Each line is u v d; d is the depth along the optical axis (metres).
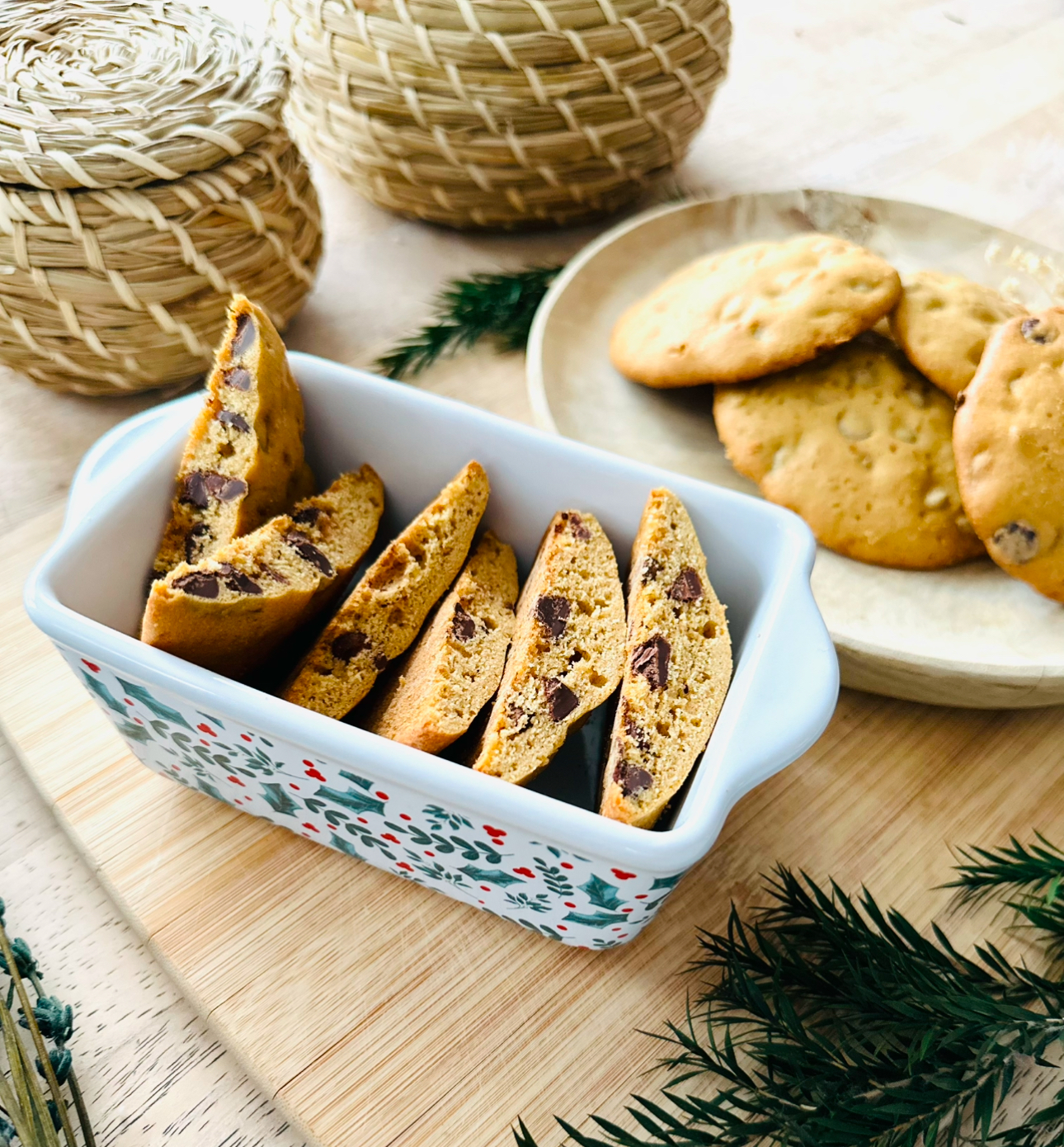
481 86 0.51
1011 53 0.72
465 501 0.39
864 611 0.44
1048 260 0.52
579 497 0.40
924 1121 0.35
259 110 0.46
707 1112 0.35
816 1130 0.35
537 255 0.58
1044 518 0.43
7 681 0.43
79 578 0.36
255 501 0.39
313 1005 0.38
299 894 0.40
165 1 0.50
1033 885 0.40
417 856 0.37
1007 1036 0.37
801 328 0.46
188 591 0.35
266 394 0.39
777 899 0.40
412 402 0.40
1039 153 0.64
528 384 0.48
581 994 0.39
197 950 0.39
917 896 0.40
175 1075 0.37
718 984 0.39
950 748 0.43
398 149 0.53
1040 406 0.44
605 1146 0.35
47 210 0.44
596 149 0.53
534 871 0.35
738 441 0.46
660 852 0.33
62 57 0.47
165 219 0.45
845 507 0.45
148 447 0.39
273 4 0.54
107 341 0.47
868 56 0.72
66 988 0.39
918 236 0.54
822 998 0.37
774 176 0.62
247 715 0.34
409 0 0.50
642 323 0.49
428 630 0.40
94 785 0.41
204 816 0.41
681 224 0.54
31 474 0.49
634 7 0.51
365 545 0.40
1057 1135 0.36
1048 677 0.40
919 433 0.46
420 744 0.36
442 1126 0.37
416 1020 0.38
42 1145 0.35
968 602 0.44
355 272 0.57
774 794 0.42
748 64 0.70
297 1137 0.37
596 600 0.38
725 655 0.38
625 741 0.36
